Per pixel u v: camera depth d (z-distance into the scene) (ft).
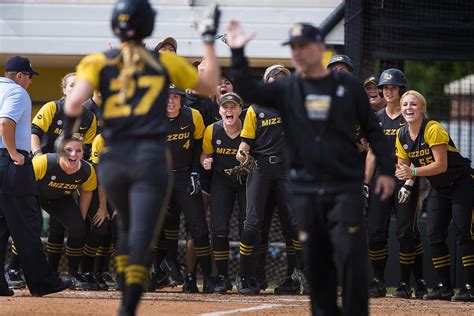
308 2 156.25
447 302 108.37
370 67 147.64
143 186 59.72
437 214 111.55
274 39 156.04
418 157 107.86
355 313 61.87
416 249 115.65
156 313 84.89
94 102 117.08
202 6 156.46
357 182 63.10
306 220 63.26
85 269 119.24
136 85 60.95
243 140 112.06
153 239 59.93
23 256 98.68
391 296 117.19
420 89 196.65
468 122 161.27
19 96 97.86
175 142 113.09
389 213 112.88
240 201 117.50
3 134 96.53
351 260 61.77
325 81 62.95
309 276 64.85
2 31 157.89
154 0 156.04
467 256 111.14
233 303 96.84
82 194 114.52
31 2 158.10
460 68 196.03
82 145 110.11
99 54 62.54
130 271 59.11
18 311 84.33
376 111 123.03
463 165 109.29
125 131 60.49
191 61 159.12
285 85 63.57
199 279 144.56
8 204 98.27
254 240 112.37
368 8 147.84
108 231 119.14
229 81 121.08
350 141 63.26
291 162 63.72
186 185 114.62
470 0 148.97
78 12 157.79
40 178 108.17
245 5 156.56
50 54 157.99
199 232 114.83
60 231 118.21
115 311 86.02
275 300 103.60
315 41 62.08
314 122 62.49
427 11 148.97
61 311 85.05
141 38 62.59
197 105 121.80
